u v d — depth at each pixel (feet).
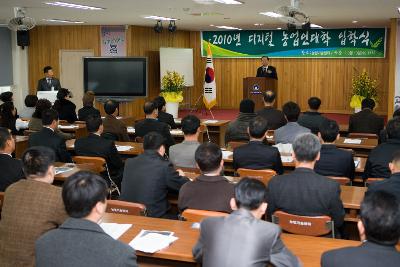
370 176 14.39
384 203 6.19
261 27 48.26
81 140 17.44
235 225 7.23
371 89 42.39
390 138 14.25
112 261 6.16
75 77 45.39
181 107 51.13
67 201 6.51
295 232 10.05
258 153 14.34
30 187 9.02
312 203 10.00
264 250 7.02
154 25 44.39
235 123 21.36
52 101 32.94
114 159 17.33
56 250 6.28
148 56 46.39
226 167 17.48
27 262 8.71
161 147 12.62
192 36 52.65
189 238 9.11
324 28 49.03
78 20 39.50
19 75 45.68
